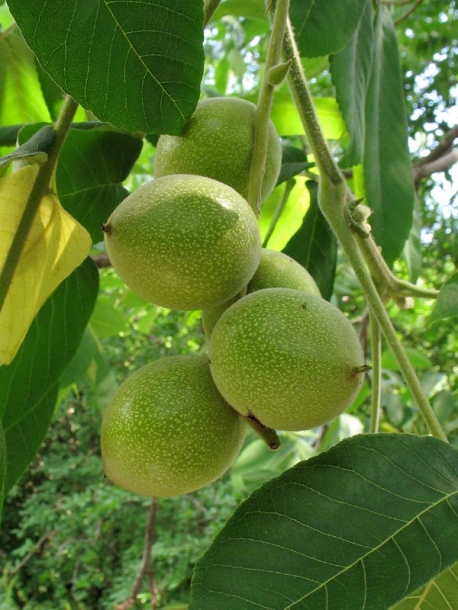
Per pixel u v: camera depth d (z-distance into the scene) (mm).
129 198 174
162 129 169
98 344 424
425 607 152
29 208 181
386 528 132
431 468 138
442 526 131
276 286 194
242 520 134
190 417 174
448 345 1197
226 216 168
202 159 204
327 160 208
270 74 189
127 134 231
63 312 228
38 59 152
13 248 179
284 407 159
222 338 164
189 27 157
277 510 134
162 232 165
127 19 153
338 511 134
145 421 172
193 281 169
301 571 129
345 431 383
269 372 157
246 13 337
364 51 282
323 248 279
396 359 172
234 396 165
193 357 186
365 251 215
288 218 312
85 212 229
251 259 175
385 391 492
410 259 372
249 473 373
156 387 176
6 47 322
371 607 123
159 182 174
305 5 232
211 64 688
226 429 179
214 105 209
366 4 262
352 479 137
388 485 136
